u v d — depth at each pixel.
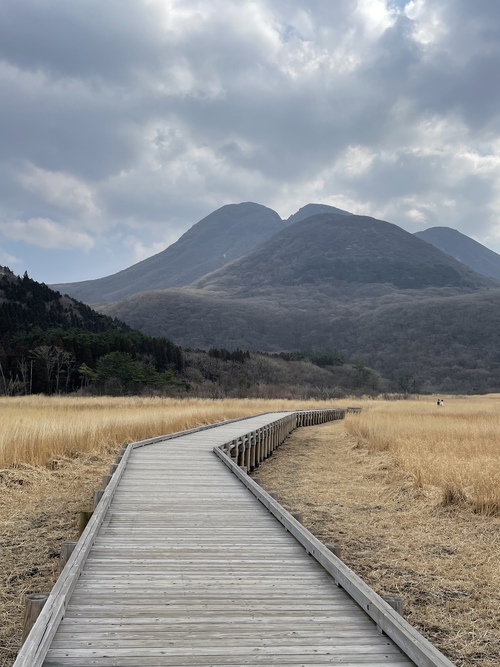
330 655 3.93
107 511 8.15
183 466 12.24
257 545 6.64
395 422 26.14
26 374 59.09
